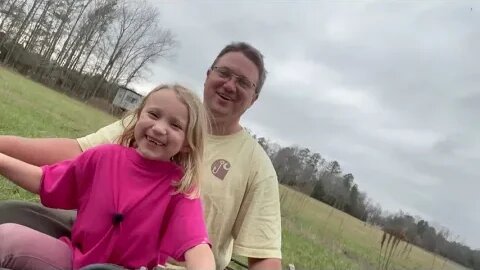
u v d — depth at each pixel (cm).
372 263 290
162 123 73
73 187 75
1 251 69
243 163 102
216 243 101
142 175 73
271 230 99
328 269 280
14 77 1001
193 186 74
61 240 76
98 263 66
